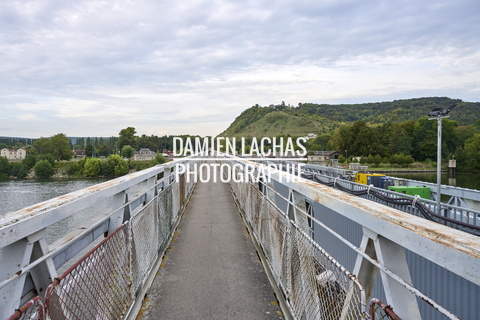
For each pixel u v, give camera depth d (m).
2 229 1.42
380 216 1.58
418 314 1.56
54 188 30.88
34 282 1.85
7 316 1.54
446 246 1.16
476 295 3.72
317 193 2.50
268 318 3.34
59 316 1.74
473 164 51.62
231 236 6.31
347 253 7.02
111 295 2.57
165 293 3.88
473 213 5.16
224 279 4.28
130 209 3.60
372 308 1.45
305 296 2.65
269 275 4.23
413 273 4.83
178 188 7.69
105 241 2.41
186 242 5.93
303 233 2.68
